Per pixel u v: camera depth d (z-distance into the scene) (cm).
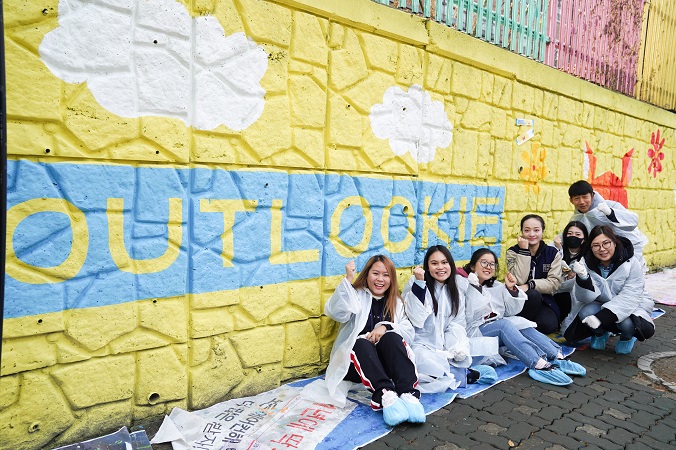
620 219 464
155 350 285
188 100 289
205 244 300
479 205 500
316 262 360
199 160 295
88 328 260
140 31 267
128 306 273
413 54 416
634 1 711
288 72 333
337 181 369
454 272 385
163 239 284
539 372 383
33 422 245
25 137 237
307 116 346
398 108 409
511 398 347
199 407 302
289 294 345
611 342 489
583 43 625
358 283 358
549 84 570
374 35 384
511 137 530
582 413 327
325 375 349
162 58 276
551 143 588
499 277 528
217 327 307
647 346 476
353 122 375
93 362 263
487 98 494
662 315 598
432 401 335
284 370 346
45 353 248
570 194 493
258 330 329
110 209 264
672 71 838
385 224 407
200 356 302
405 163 420
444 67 445
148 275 279
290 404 313
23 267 239
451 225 471
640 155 783
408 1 413
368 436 283
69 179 250
